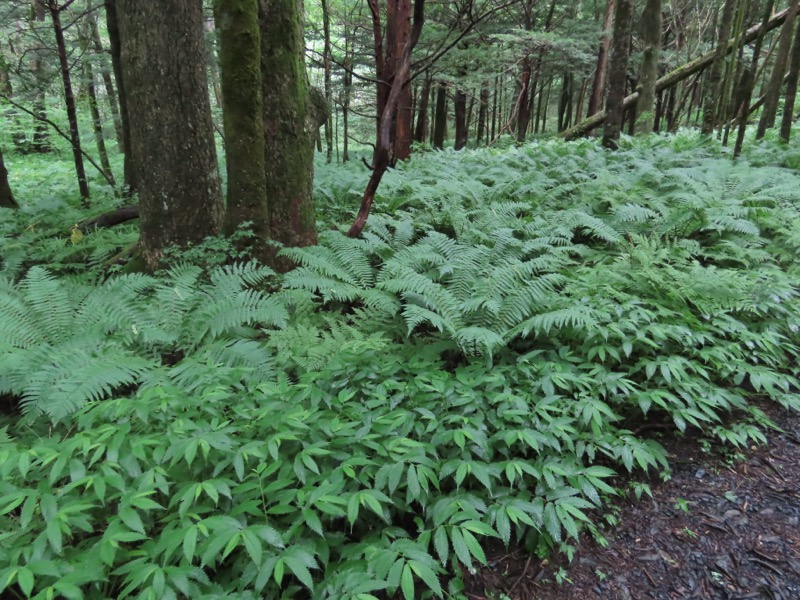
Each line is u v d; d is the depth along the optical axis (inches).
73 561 75.4
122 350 144.6
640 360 136.6
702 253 207.2
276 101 194.4
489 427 117.9
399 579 75.2
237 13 173.2
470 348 149.1
